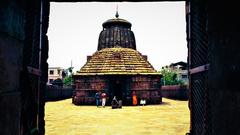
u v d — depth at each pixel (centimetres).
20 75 329
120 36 3303
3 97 257
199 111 425
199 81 424
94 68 2883
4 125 260
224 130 285
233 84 260
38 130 427
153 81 2825
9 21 272
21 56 320
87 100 2759
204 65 372
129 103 2681
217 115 307
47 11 488
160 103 2848
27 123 360
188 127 1103
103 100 2483
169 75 5809
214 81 318
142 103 2666
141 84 2762
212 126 327
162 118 1471
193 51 473
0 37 249
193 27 470
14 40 292
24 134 350
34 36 414
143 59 3080
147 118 1477
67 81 6181
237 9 247
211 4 329
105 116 1606
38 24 439
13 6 284
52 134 928
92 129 1052
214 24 317
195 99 456
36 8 419
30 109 382
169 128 1074
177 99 3756
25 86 349
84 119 1438
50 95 3438
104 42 3316
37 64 436
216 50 310
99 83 2762
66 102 3259
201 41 408
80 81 2805
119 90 3016
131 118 1480
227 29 275
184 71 6178
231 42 264
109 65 2862
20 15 312
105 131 998
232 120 264
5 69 264
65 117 1549
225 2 280
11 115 281
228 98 274
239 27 244
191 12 477
